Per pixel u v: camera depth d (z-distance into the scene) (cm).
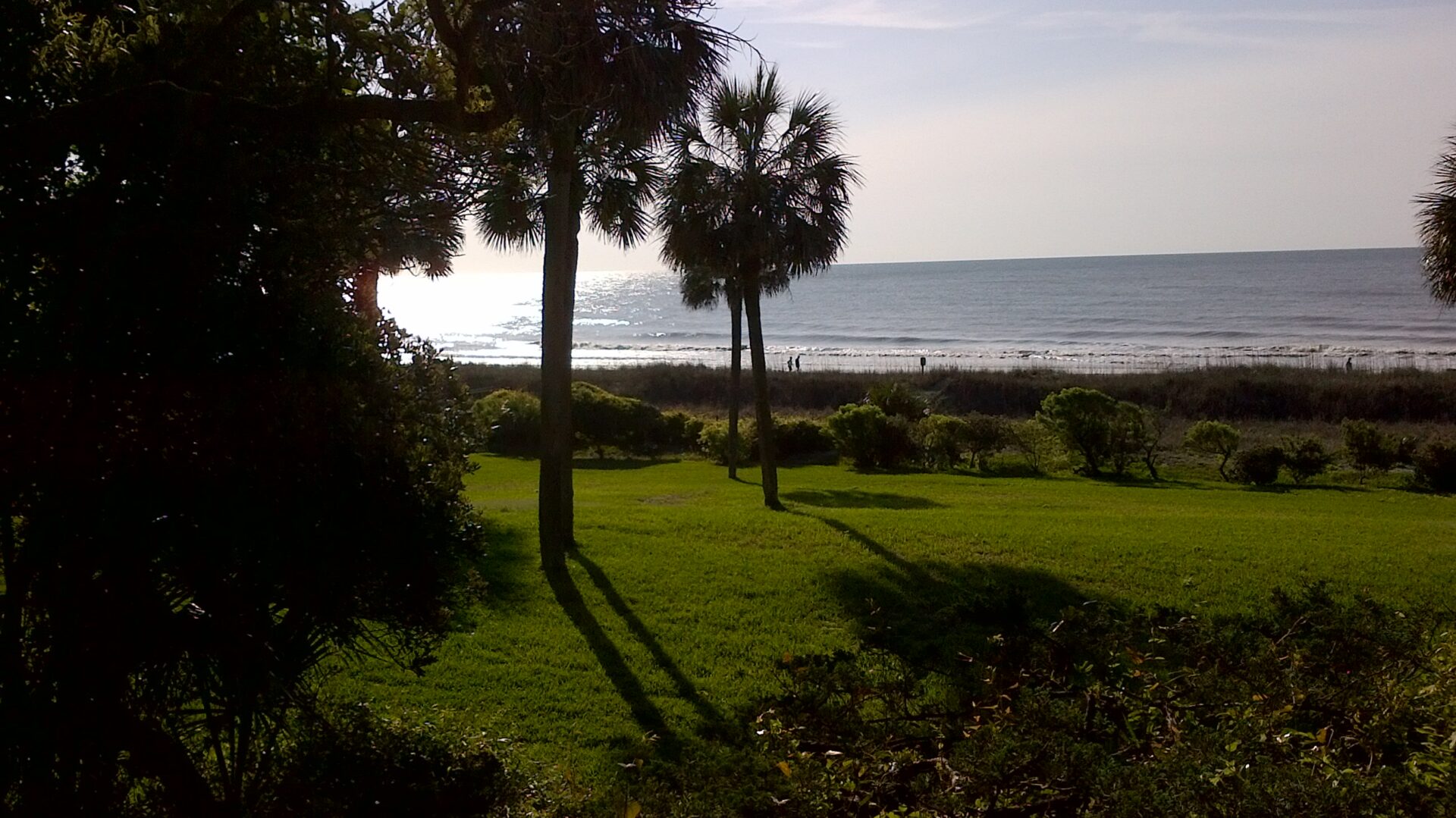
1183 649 363
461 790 367
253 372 281
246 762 378
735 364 2308
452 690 670
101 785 305
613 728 612
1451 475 2033
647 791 448
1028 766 260
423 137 371
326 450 295
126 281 271
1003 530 1262
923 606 896
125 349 271
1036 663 346
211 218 283
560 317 1093
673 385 4256
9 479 261
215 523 282
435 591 332
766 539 1223
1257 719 284
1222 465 2286
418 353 354
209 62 316
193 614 296
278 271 299
